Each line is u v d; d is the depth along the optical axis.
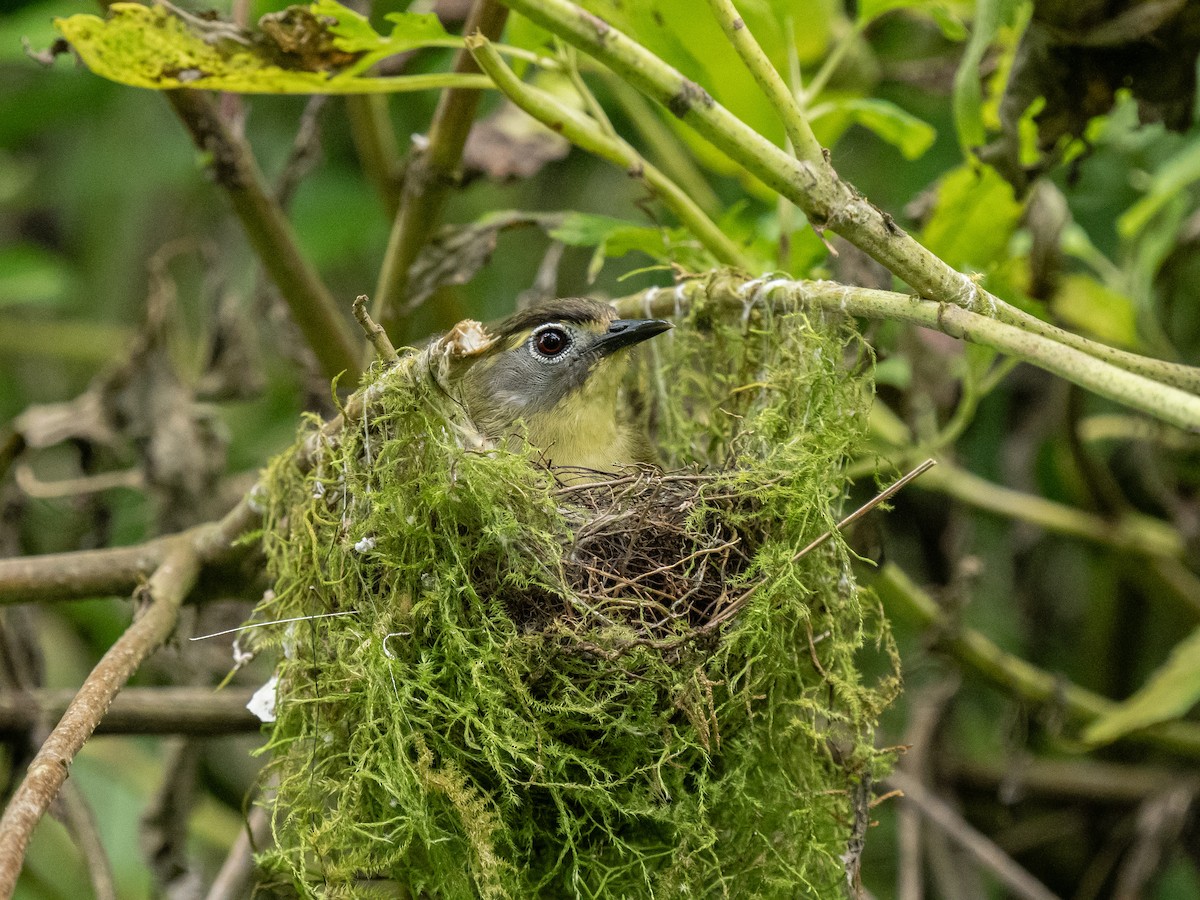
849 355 4.84
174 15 4.53
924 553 7.76
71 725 3.98
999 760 7.98
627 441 6.02
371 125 6.56
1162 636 8.00
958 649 6.66
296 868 4.29
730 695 4.31
